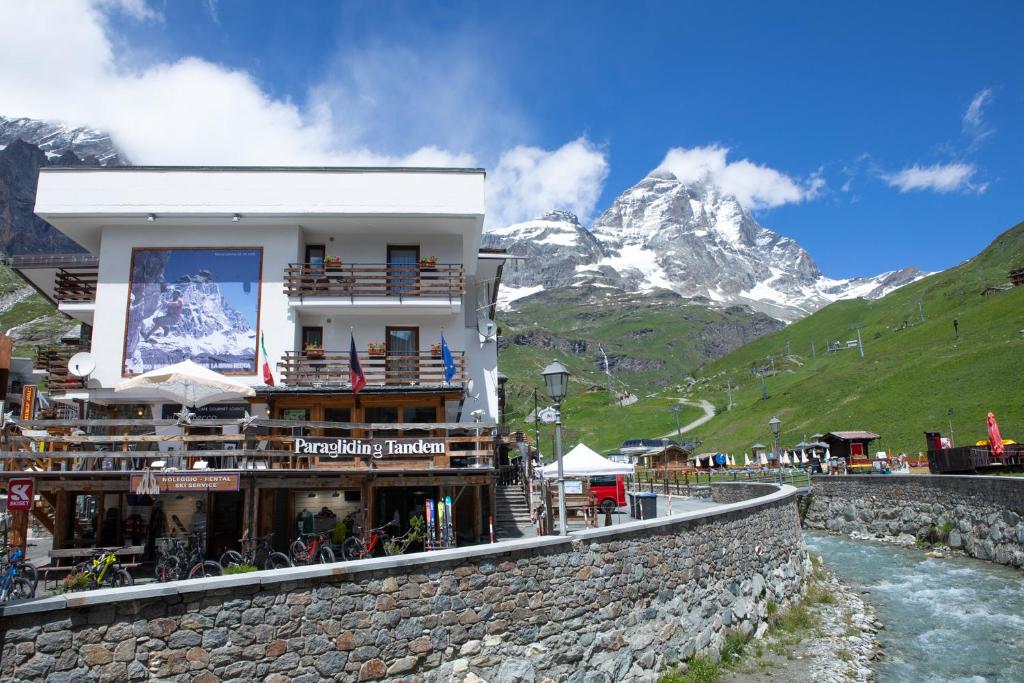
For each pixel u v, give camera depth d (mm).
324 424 21125
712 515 20094
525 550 14211
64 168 29000
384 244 31406
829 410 116000
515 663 13477
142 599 9844
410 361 30547
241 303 29547
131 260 29672
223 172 29375
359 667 11484
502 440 32812
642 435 154875
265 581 10789
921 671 18094
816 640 20344
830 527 48062
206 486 19547
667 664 16672
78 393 28203
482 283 36594
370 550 21312
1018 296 131500
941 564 32125
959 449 43688
